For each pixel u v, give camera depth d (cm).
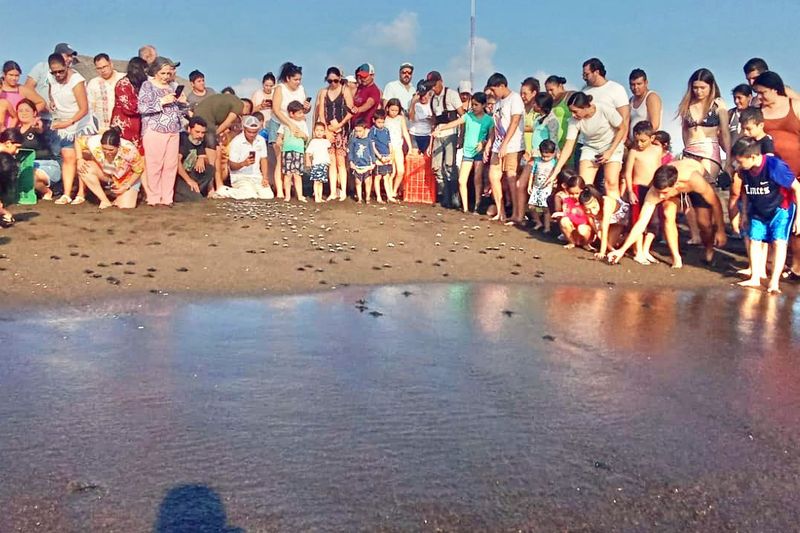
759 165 721
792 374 450
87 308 544
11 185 934
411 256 808
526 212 1084
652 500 279
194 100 1303
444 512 264
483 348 480
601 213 862
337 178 1205
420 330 521
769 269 832
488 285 702
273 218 958
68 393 371
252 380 399
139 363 422
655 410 377
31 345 448
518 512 266
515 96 1014
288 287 644
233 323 518
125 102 971
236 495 271
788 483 297
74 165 991
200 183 1123
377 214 1043
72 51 1026
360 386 396
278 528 249
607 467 306
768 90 789
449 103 1238
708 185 818
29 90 1028
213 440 319
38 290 585
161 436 321
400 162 1180
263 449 311
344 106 1163
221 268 693
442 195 1220
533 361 456
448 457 310
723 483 295
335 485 281
